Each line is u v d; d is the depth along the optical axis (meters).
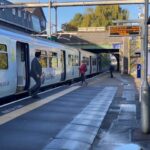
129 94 23.25
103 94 22.83
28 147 9.05
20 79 19.94
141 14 21.94
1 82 16.84
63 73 31.91
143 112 10.91
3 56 17.14
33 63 18.55
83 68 31.33
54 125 11.80
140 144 9.72
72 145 9.45
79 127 11.67
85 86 30.08
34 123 12.00
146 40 11.30
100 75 59.53
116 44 68.06
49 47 26.39
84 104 17.33
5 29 18.27
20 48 20.23
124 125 12.39
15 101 17.50
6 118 12.70
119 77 50.47
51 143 9.53
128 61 61.91
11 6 27.33
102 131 11.45
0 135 10.21
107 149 9.25
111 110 15.86
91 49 69.88
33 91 18.67
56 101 18.06
